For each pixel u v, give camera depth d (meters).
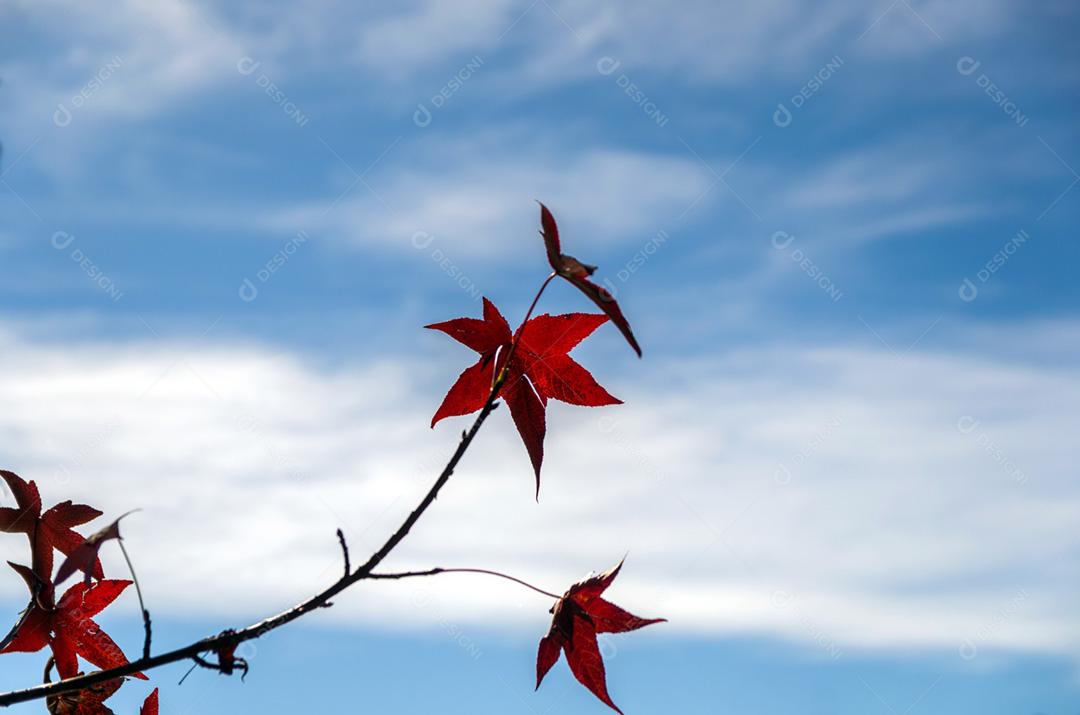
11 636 2.15
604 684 2.15
